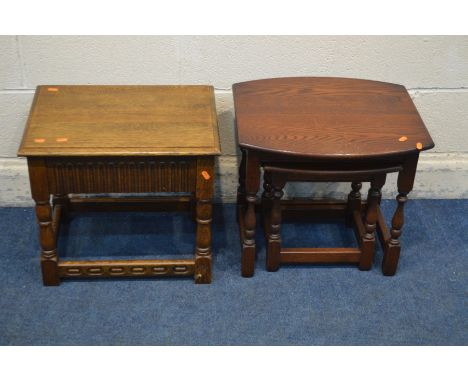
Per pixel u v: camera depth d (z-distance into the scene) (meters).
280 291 2.71
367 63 2.90
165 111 2.59
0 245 2.87
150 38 2.78
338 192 3.16
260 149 2.40
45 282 2.68
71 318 2.57
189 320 2.57
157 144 2.41
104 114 2.55
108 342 2.48
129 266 2.67
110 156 2.38
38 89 2.68
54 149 2.36
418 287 2.75
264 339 2.51
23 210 3.06
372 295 2.71
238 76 2.90
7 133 2.95
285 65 2.89
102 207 3.00
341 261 2.78
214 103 2.66
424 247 2.94
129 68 2.85
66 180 2.45
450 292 2.74
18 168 3.00
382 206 3.16
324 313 2.62
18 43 2.75
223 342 2.50
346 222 3.04
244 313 2.61
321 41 2.83
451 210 3.14
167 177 2.46
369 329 2.57
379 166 2.52
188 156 2.41
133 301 2.64
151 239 2.94
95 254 2.85
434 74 2.92
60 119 2.51
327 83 2.79
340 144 2.43
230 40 2.80
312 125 2.53
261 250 2.89
